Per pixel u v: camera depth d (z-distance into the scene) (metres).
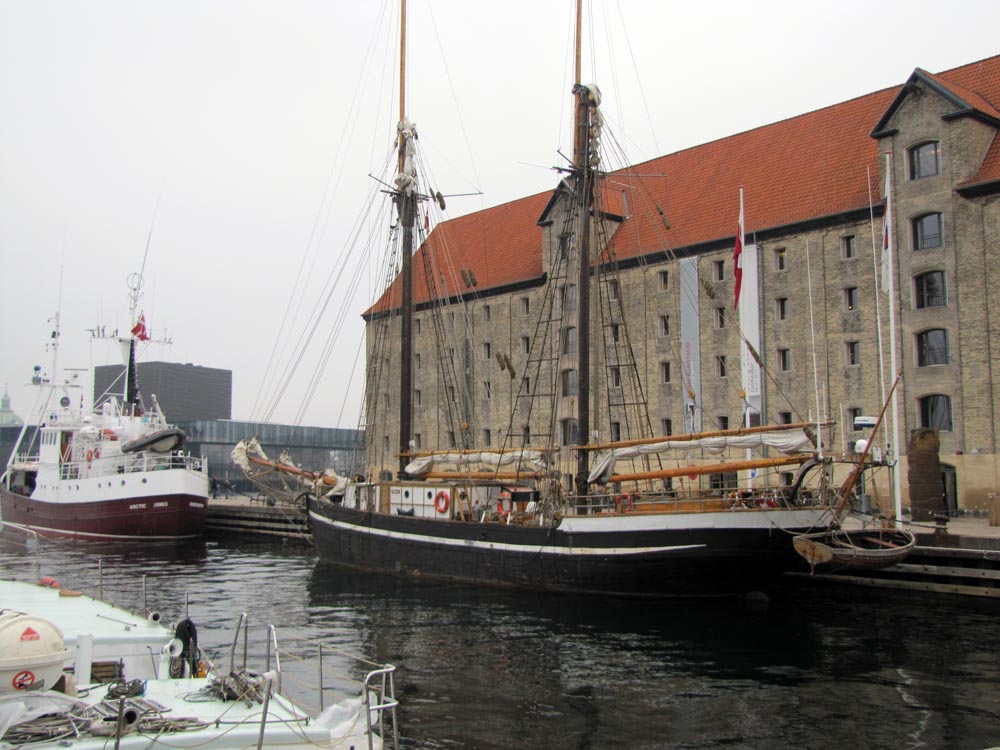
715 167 64.06
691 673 21.08
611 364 61.16
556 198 66.38
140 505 54.34
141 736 9.62
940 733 16.80
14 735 9.12
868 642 24.14
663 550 29.06
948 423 46.53
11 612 10.21
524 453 36.56
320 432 112.00
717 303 57.09
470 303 73.81
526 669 21.45
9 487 67.19
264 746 10.18
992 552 28.70
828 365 51.56
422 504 37.16
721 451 32.06
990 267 45.44
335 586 34.88
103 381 167.38
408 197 47.03
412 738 16.38
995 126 48.22
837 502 29.42
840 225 51.72
